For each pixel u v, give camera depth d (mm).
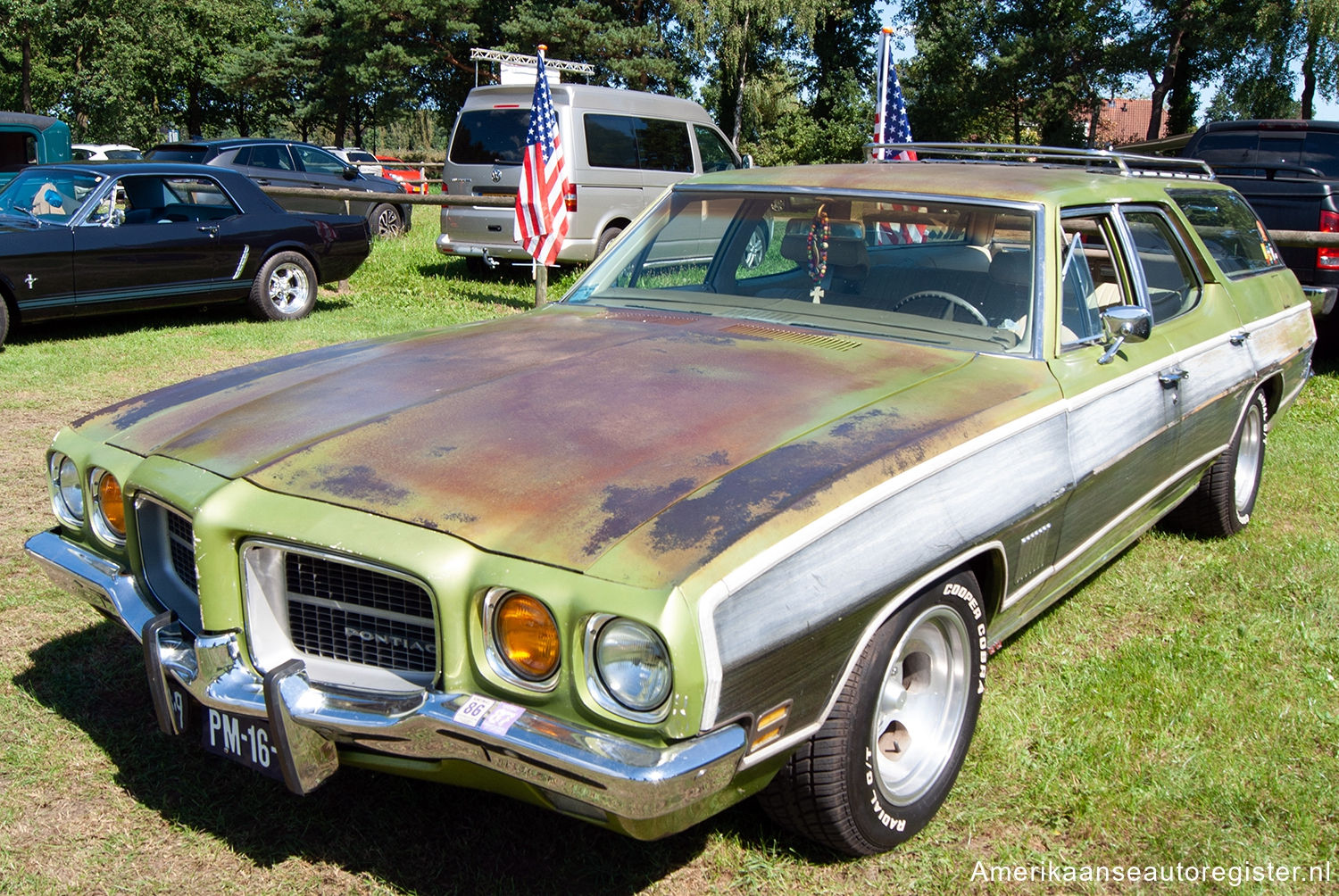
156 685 2523
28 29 36062
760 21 39781
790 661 2133
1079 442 3107
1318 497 5434
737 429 2527
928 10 42312
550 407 2654
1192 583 4316
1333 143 9844
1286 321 4984
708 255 3859
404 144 74375
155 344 8781
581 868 2551
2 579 4105
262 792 2832
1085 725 3182
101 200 8875
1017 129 42719
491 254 12172
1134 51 38000
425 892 2453
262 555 2361
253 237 9797
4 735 3043
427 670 2250
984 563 2824
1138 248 3938
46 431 6172
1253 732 3184
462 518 2191
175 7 41594
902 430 2590
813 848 2635
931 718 2732
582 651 1998
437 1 41062
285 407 2783
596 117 11953
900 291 3465
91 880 2457
